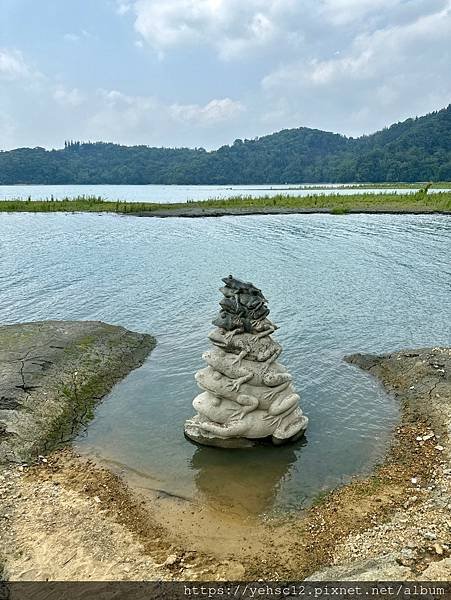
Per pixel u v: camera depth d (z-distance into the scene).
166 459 11.12
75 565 7.99
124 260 32.09
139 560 8.12
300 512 9.35
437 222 49.81
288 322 19.77
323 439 11.87
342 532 8.68
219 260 31.86
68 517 9.13
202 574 7.80
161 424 12.58
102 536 8.66
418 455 10.98
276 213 59.91
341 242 38.34
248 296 11.66
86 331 17.33
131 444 11.72
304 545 8.42
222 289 11.84
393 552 8.00
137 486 10.17
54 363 14.70
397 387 14.23
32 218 57.72
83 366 15.01
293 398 11.62
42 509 9.34
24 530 8.76
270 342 11.82
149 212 61.69
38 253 34.59
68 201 73.81
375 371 15.34
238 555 8.23
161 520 9.14
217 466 10.89
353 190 117.19
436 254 33.03
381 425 12.42
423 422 12.30
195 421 11.88
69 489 9.99
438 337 18.28
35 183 184.75
